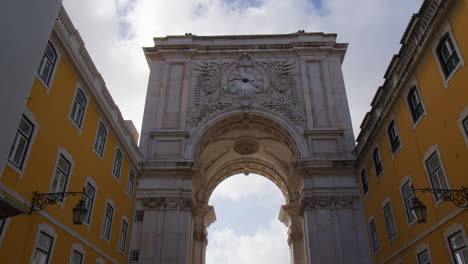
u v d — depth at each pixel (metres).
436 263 11.21
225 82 23.47
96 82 13.56
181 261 18.08
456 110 9.98
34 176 9.25
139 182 19.91
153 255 18.12
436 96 11.05
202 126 21.95
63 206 10.80
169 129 21.86
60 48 10.73
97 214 13.38
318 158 20.56
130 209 17.91
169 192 19.64
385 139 15.34
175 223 18.92
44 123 9.79
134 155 18.34
